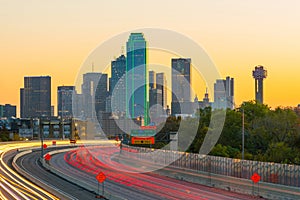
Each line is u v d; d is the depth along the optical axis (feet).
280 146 234.79
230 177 181.47
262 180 171.83
